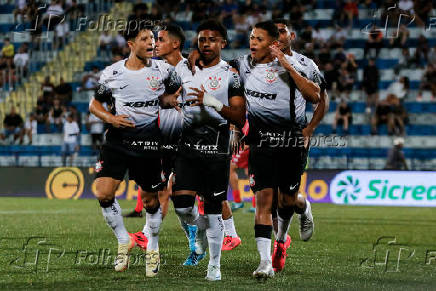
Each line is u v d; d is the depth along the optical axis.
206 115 20.02
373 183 59.91
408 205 58.59
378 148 67.06
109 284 19.09
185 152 20.30
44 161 69.56
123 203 56.47
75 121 68.06
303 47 72.62
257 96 21.33
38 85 75.94
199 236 23.06
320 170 61.50
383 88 77.75
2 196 65.06
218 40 19.92
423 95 75.38
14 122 71.62
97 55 78.38
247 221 41.78
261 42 21.05
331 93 73.06
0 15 84.19
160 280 19.89
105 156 21.02
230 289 18.36
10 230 34.81
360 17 80.25
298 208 26.62
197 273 21.45
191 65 20.31
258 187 21.05
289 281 20.09
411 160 66.31
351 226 40.09
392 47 78.50
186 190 20.30
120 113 20.70
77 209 49.56
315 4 82.12
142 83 20.53
